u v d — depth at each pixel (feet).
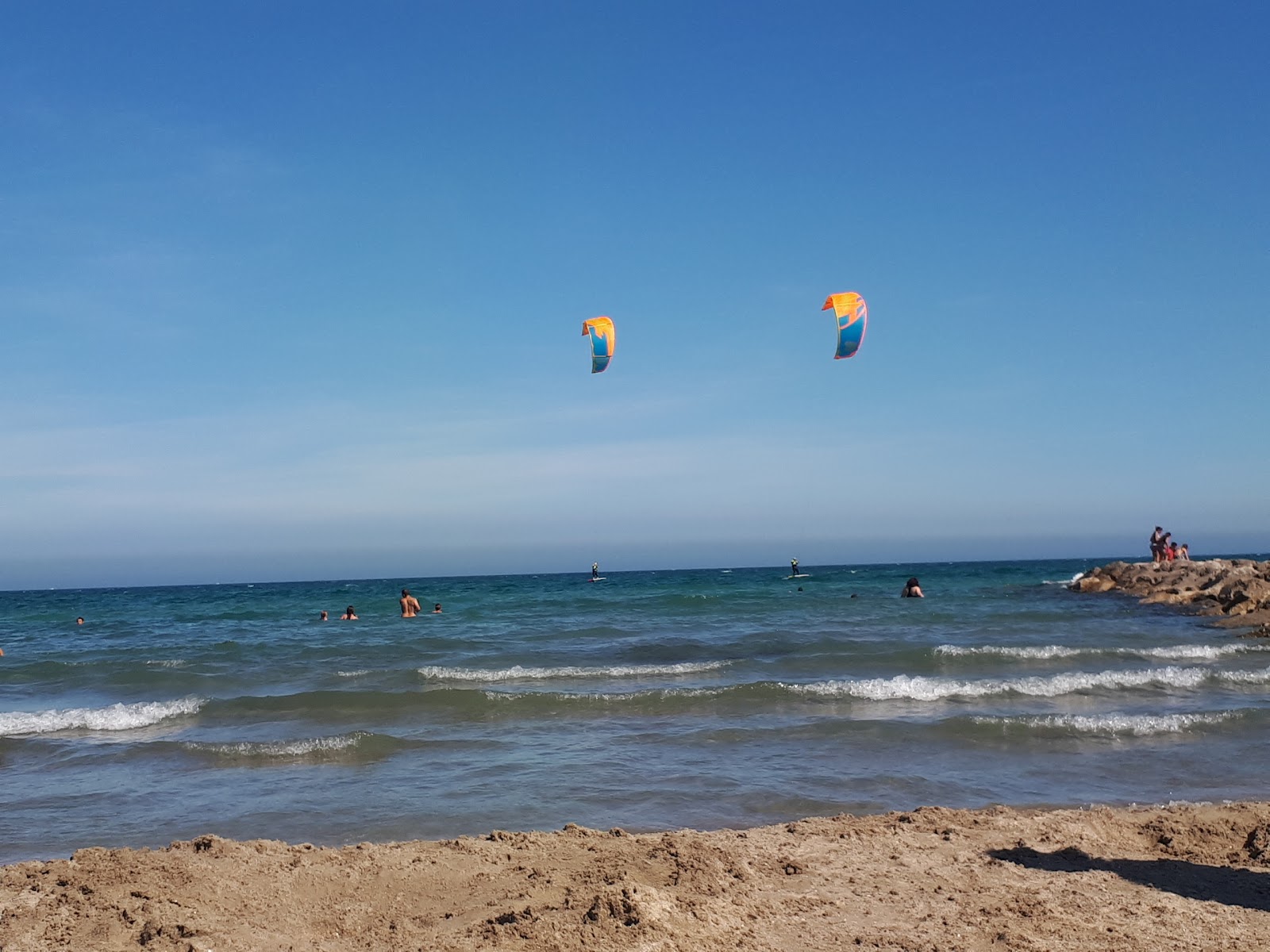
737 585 210.38
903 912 20.44
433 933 19.29
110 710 49.47
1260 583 101.76
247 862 23.38
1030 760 35.70
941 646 72.90
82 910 20.17
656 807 30.60
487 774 35.09
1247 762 35.06
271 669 69.00
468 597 183.52
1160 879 22.44
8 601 262.67
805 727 41.09
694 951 17.99
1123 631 85.76
